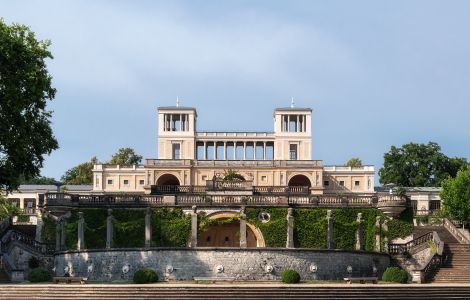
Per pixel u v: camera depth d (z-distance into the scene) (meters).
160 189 82.31
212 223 62.66
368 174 110.81
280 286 40.03
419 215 83.44
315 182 105.38
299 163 105.88
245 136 114.88
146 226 60.50
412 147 120.88
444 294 41.28
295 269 51.31
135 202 63.59
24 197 105.50
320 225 62.91
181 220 62.81
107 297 39.12
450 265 52.78
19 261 57.53
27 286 40.00
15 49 51.53
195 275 50.78
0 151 52.72
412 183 119.12
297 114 114.94
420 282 49.59
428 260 52.97
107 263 52.66
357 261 53.78
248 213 63.31
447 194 71.94
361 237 62.66
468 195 70.25
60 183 118.81
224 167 105.56
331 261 52.44
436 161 119.12
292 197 63.72
